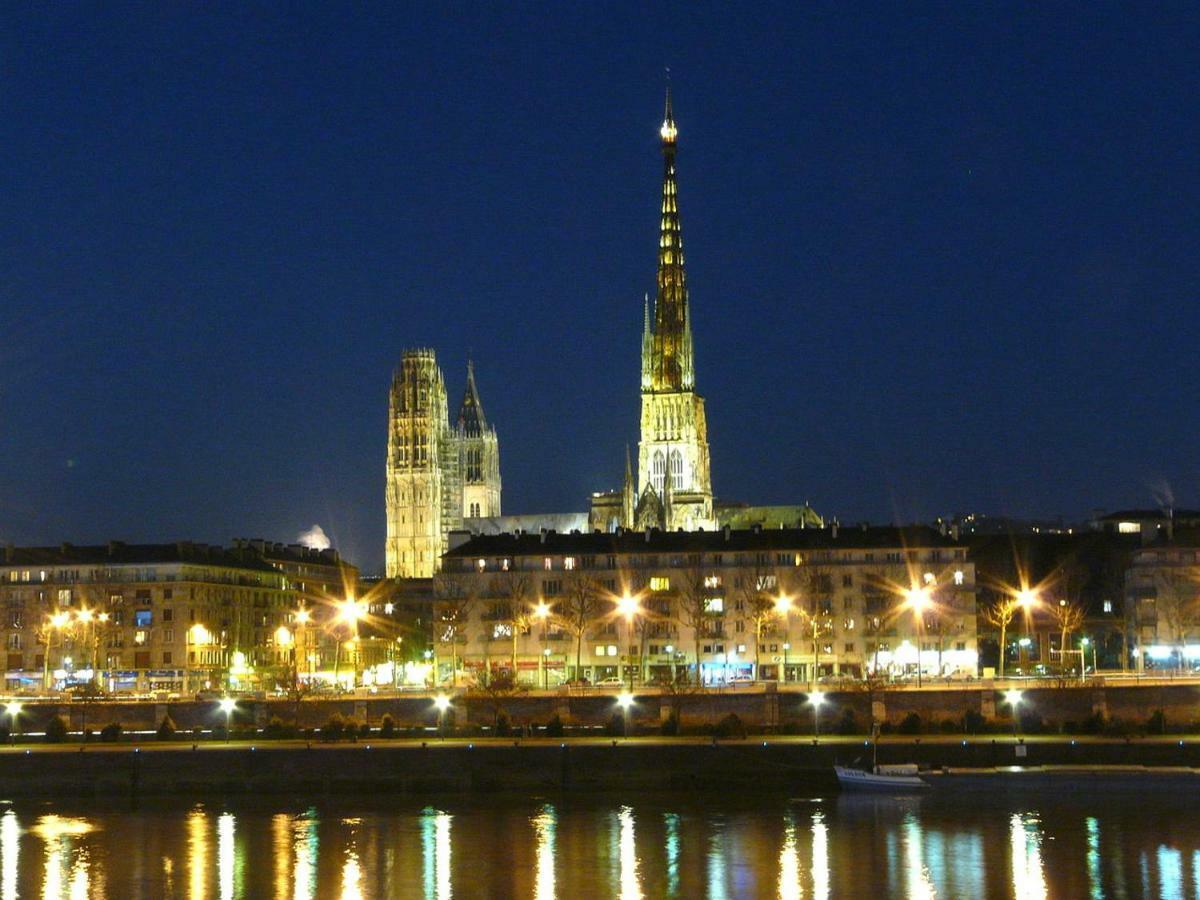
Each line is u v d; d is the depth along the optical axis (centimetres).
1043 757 19962
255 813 18750
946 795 19062
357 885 15325
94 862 16338
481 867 15900
